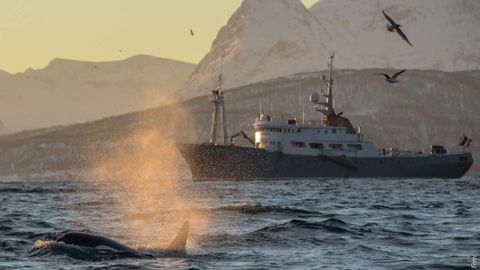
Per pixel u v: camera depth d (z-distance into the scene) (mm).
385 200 174750
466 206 148625
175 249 77125
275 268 71125
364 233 94500
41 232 97750
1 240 89375
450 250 82125
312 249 82125
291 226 96688
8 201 180250
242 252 79562
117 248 76250
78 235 77750
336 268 71250
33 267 70500
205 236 89312
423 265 72812
